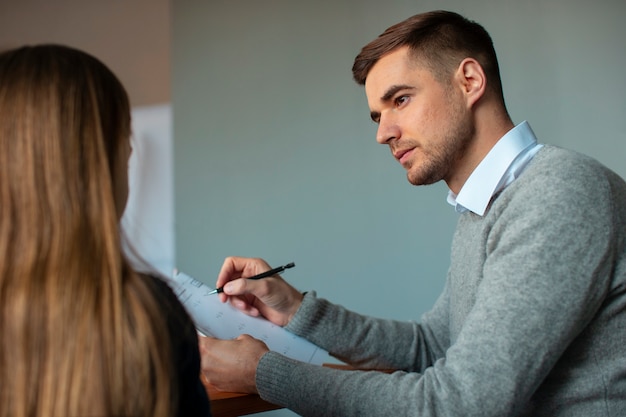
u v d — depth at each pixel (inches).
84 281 18.5
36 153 19.3
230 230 75.0
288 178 74.8
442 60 35.6
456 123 35.6
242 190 75.4
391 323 42.6
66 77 20.4
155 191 75.2
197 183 76.0
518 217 30.5
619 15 70.6
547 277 28.0
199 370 22.1
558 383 30.6
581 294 28.1
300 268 73.3
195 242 75.0
